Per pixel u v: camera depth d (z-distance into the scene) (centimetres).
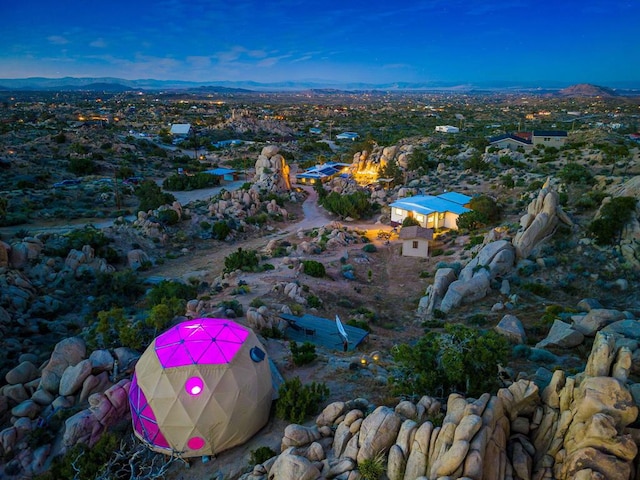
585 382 1716
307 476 1758
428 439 1702
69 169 12344
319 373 2994
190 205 9362
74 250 5966
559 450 1708
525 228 5200
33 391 2928
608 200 5131
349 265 6069
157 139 19738
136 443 2403
